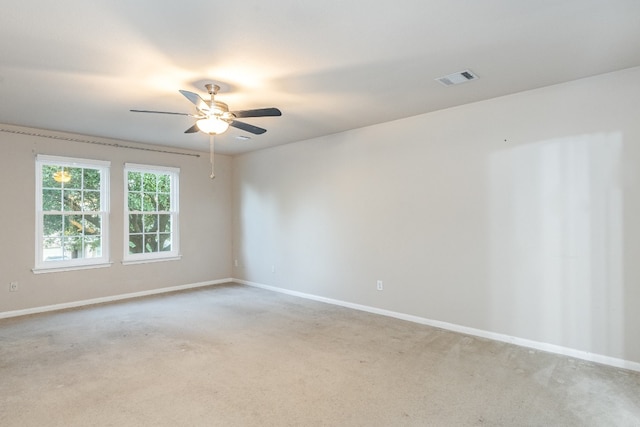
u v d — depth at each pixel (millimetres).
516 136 3615
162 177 6148
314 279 5543
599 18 2230
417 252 4371
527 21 2264
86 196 5312
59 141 5004
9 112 4090
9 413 2395
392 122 4586
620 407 2469
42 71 2963
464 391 2693
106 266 5434
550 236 3432
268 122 4633
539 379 2875
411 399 2584
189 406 2490
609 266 3139
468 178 3943
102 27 2293
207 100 3477
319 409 2455
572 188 3312
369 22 2262
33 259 4812
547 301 3453
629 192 3045
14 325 4246
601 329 3176
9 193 4652
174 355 3367
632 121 3027
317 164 5484
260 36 2428
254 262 6535
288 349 3520
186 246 6344
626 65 2953
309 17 2193
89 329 4109
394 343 3674
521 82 3307
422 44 2559
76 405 2496
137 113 4113
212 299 5555
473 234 3916
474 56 2756
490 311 3809
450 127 4070
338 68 2949
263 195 6355
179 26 2289
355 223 5004
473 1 2043
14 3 2014
